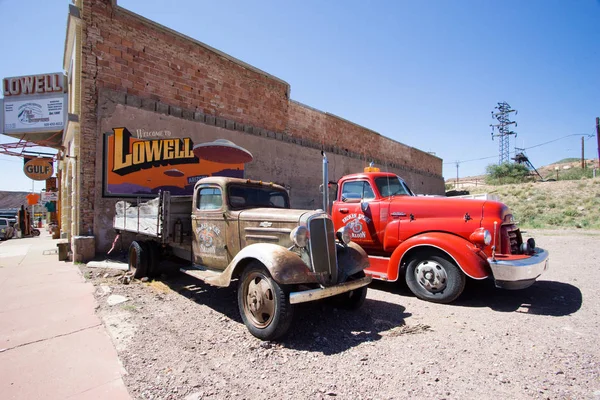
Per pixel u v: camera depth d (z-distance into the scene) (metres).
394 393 2.68
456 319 4.40
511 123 52.22
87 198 8.23
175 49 10.15
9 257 9.89
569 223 16.30
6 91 12.20
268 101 13.22
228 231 4.85
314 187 15.11
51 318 4.32
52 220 22.89
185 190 10.02
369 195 6.30
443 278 5.07
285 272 3.51
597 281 6.16
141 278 6.33
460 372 3.01
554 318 4.36
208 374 2.97
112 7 8.75
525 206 20.61
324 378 2.92
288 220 4.14
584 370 3.00
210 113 11.03
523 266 4.45
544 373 2.97
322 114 16.05
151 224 5.86
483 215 5.03
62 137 12.66
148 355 3.32
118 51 8.88
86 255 7.98
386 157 21.31
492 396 2.63
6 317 4.35
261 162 12.61
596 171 30.05
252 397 2.62
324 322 4.29
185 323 4.20
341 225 6.56
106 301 5.02
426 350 3.47
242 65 12.16
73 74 10.17
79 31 9.07
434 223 5.34
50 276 6.65
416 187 24.88
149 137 9.30
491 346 3.55
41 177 15.74
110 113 8.61
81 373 2.96
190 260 5.75
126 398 2.59
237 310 4.71
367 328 4.10
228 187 5.04
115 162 8.64
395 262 5.43
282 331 3.56
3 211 34.12
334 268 4.18
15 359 3.22
